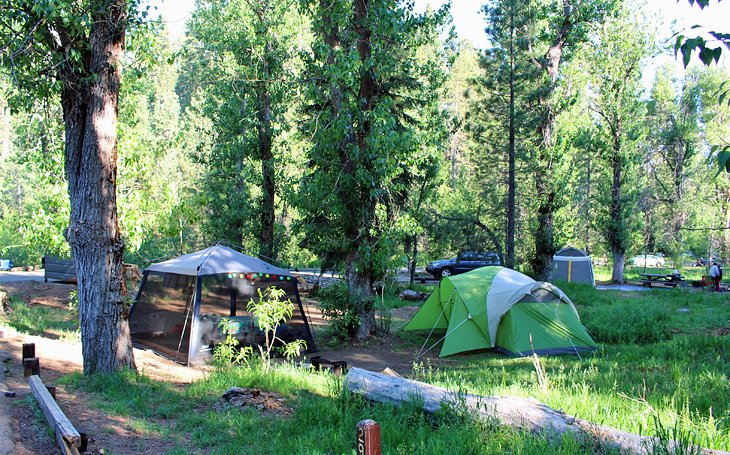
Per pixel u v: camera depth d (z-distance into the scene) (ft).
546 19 83.71
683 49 10.33
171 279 42.27
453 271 111.14
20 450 15.85
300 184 51.78
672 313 59.67
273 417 21.97
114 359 27.37
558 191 83.15
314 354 44.16
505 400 19.16
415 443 16.71
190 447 18.26
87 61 27.48
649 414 19.10
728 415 20.20
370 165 48.67
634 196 108.78
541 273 85.97
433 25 53.36
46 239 40.09
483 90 91.40
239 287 41.63
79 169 27.61
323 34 51.03
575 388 25.75
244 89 76.13
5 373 25.58
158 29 31.94
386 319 53.52
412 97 63.05
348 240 48.52
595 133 105.81
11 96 30.07
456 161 164.66
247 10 73.51
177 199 40.81
